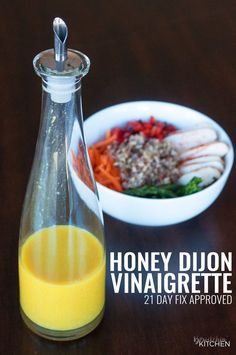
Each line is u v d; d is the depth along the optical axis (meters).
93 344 0.72
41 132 0.68
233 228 0.84
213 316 0.75
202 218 0.85
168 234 0.84
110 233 0.83
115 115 0.93
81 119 0.67
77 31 1.14
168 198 0.83
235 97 1.04
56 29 0.61
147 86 1.05
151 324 0.74
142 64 1.09
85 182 0.71
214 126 0.93
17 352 0.71
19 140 0.94
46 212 0.71
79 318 0.71
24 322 0.73
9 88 1.02
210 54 1.12
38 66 0.62
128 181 0.87
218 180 0.83
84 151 0.69
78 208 0.71
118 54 1.10
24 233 0.72
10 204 0.85
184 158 0.91
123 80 1.06
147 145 0.89
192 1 1.23
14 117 0.97
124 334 0.73
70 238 0.71
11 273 0.78
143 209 0.81
